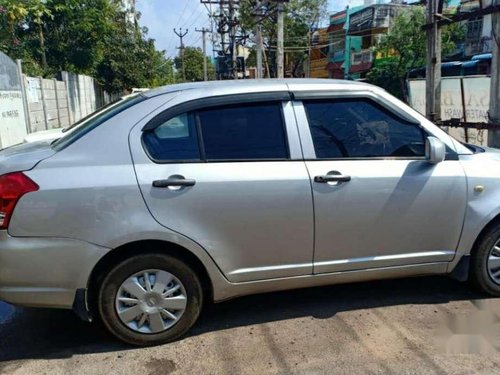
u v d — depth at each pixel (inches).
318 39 1761.8
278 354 119.2
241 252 124.5
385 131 135.9
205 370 112.8
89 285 116.8
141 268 118.6
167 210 116.5
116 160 116.3
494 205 139.4
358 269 135.0
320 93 131.9
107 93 1057.5
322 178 126.1
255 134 125.9
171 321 123.6
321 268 131.8
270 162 124.6
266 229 124.3
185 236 118.0
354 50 1505.9
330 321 135.3
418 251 138.4
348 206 129.0
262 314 140.2
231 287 126.6
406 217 134.3
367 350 120.3
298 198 124.9
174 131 121.3
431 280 161.8
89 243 113.0
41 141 151.1
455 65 952.9
